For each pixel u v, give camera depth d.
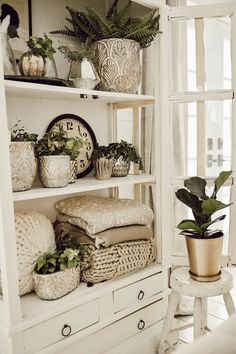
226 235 2.08
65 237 1.70
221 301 2.43
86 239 1.60
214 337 0.74
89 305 1.49
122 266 1.62
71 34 1.74
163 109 1.75
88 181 1.67
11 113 1.62
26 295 1.48
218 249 1.59
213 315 2.23
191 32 2.52
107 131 2.05
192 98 1.77
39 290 1.42
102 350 1.56
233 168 1.78
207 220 1.62
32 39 1.40
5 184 1.21
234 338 0.73
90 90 1.51
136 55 1.69
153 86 1.83
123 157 1.79
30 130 1.69
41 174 1.45
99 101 1.92
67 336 1.42
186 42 2.18
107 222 1.59
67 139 1.51
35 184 1.57
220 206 1.56
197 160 1.90
